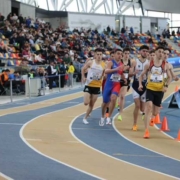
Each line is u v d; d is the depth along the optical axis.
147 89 10.20
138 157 8.05
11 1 34.47
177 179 6.45
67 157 7.80
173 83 29.34
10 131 10.58
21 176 6.27
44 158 7.63
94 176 6.45
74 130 11.04
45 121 12.55
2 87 21.00
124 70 11.32
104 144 9.27
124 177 6.46
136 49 43.81
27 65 23.33
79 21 42.28
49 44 30.78
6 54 24.08
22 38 27.34
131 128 11.73
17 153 7.98
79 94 22.27
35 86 21.44
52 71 24.39
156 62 10.02
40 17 40.72
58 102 18.59
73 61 28.89
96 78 11.56
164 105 17.89
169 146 9.33
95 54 11.51
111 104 11.80
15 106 16.91
